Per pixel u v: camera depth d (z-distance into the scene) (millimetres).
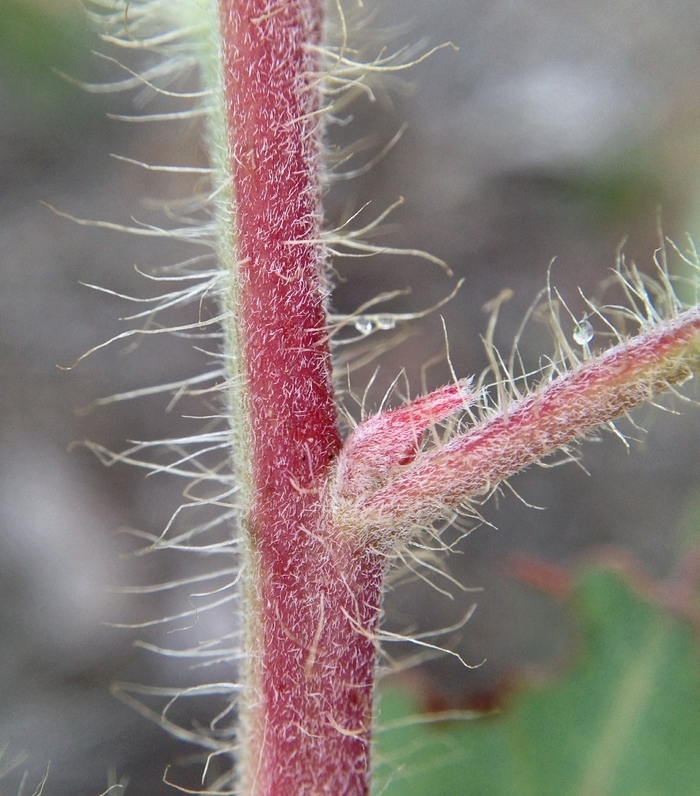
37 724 84
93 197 114
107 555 94
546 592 50
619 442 101
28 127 114
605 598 48
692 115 114
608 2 132
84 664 88
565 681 47
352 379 99
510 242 113
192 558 94
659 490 100
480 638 87
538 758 47
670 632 47
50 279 109
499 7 132
